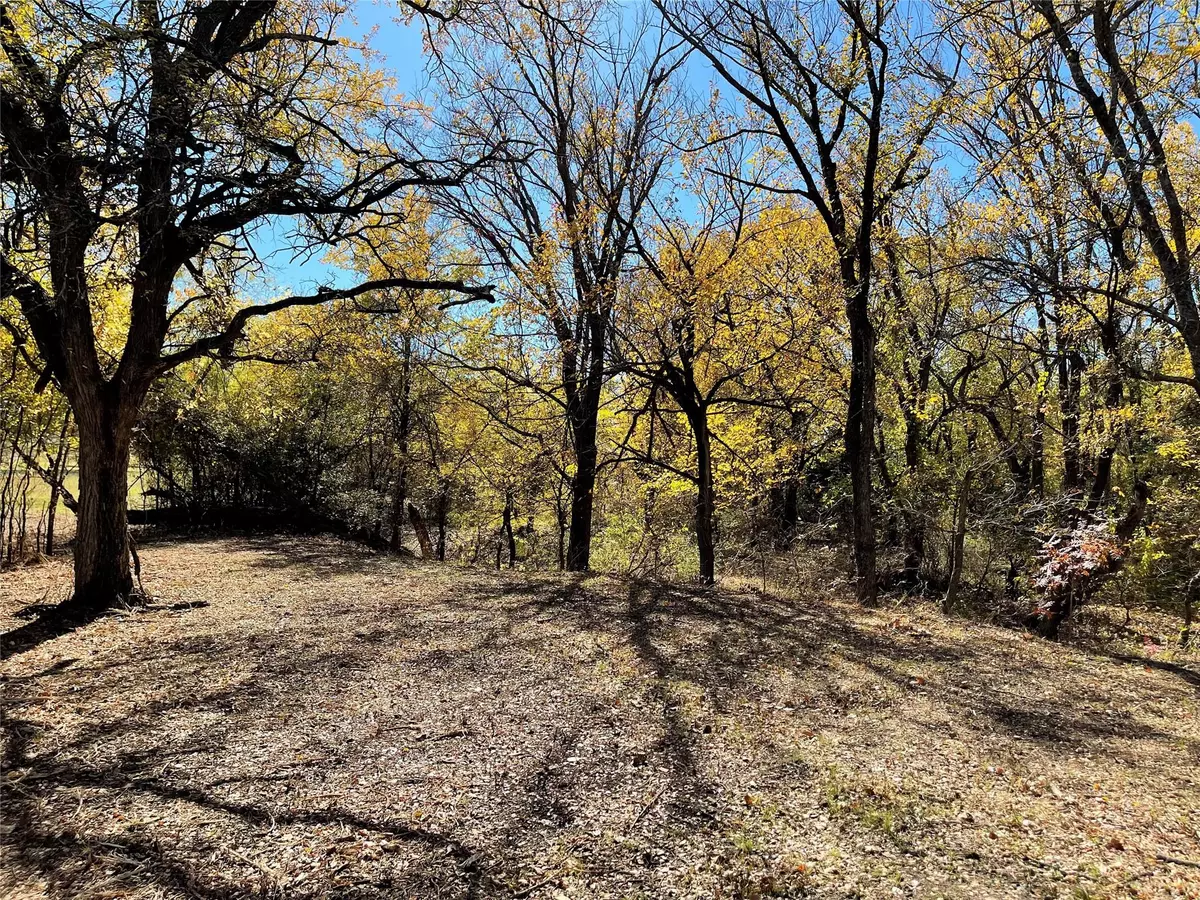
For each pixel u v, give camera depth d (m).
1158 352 11.09
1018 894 3.01
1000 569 13.53
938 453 14.88
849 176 12.52
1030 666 7.25
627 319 10.99
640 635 7.23
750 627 7.86
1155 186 8.66
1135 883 3.12
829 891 2.99
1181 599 12.23
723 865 3.16
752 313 11.52
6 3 4.77
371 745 4.35
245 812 3.47
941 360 16.48
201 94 5.43
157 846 3.14
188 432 15.49
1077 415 11.56
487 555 19.58
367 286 7.71
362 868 3.04
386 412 17.22
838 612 9.38
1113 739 5.14
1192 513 11.49
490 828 3.41
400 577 10.64
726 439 13.77
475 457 16.78
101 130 5.06
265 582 9.75
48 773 3.80
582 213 11.48
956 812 3.77
